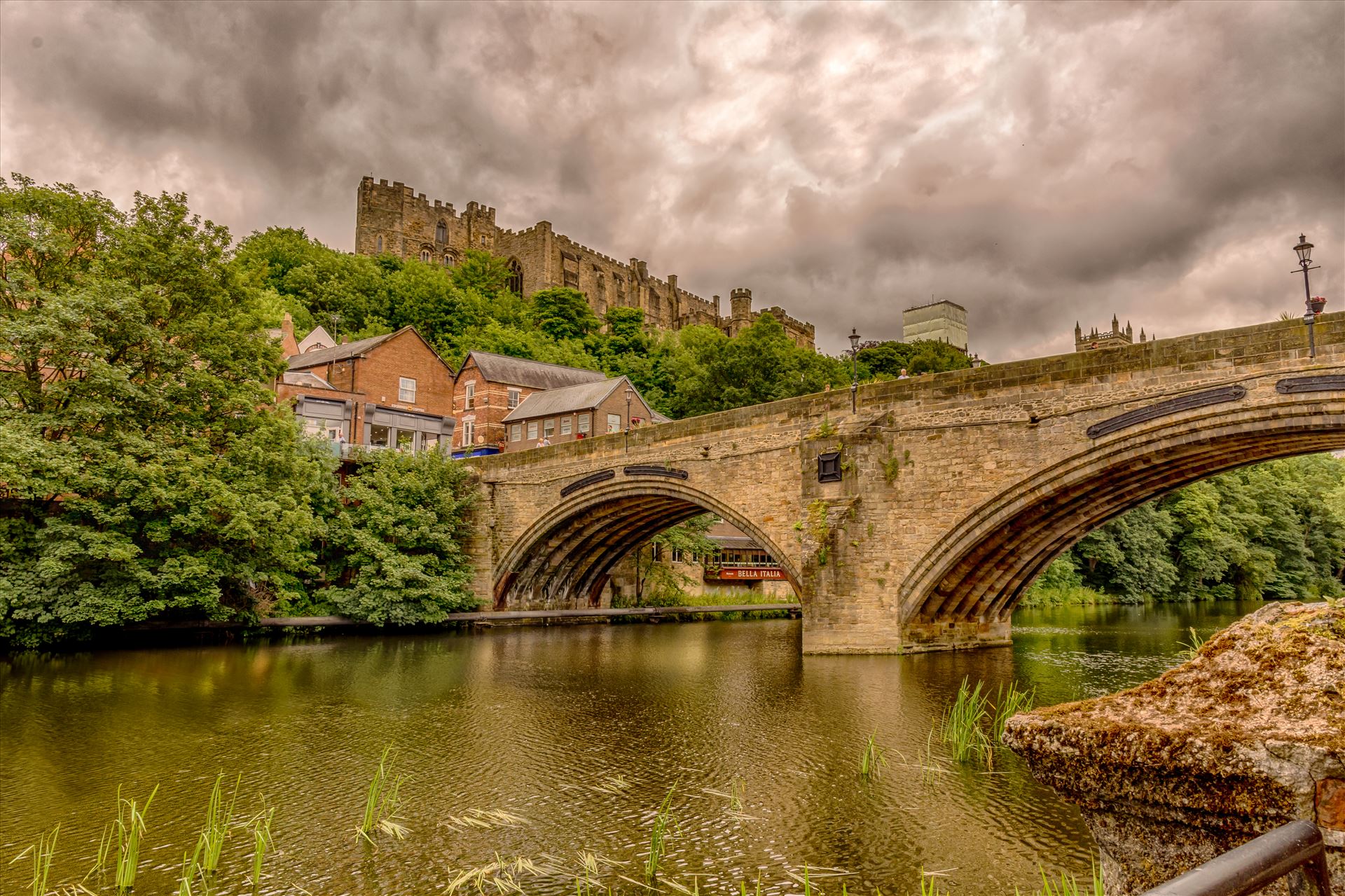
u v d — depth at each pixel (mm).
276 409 30469
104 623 25000
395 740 14477
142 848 9555
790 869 8875
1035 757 2455
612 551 39906
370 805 10039
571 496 33656
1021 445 21484
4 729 15133
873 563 24016
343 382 49781
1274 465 62000
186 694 18656
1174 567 54281
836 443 24875
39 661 23109
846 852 9312
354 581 33719
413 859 9234
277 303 66250
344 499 36594
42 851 9422
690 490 29375
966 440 22516
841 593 24344
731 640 31688
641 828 10102
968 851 9289
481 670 22797
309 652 26594
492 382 55312
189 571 25984
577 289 112562
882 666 22375
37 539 24672
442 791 11578
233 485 27578
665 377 81062
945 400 23078
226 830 9219
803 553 24844
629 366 82062
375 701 18141
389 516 34594
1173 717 2283
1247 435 17906
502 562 36531
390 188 104812
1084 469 20359
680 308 132500
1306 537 61281
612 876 8742
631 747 13875
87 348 24016
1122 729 2242
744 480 27797
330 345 62562
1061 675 20859
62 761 13109
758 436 27516
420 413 48188
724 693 18859
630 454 31656
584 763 12953
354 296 77500
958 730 13703
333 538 33812
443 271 97312
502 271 104500
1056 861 8992
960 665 22672
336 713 16750
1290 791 1916
